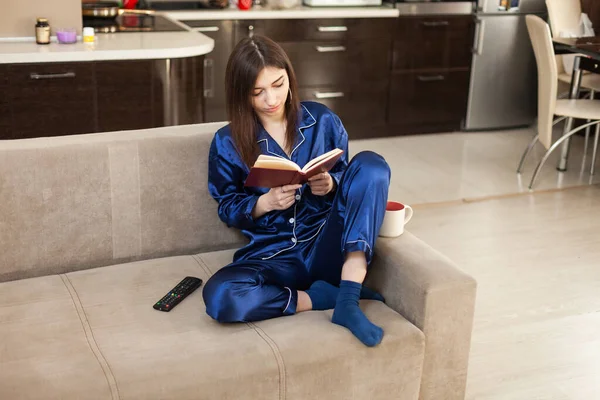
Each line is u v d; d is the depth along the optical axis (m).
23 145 2.11
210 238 2.33
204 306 1.98
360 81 5.13
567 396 2.38
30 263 2.13
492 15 5.22
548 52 4.02
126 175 2.19
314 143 2.17
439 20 5.15
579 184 4.40
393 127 5.35
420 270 1.95
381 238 2.10
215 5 4.82
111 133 2.26
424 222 3.78
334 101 5.12
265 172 1.87
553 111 4.16
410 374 1.91
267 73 2.01
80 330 1.84
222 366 1.71
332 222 2.06
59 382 1.63
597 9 5.27
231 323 1.91
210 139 2.28
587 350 2.65
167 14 4.54
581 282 3.19
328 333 1.86
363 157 2.02
